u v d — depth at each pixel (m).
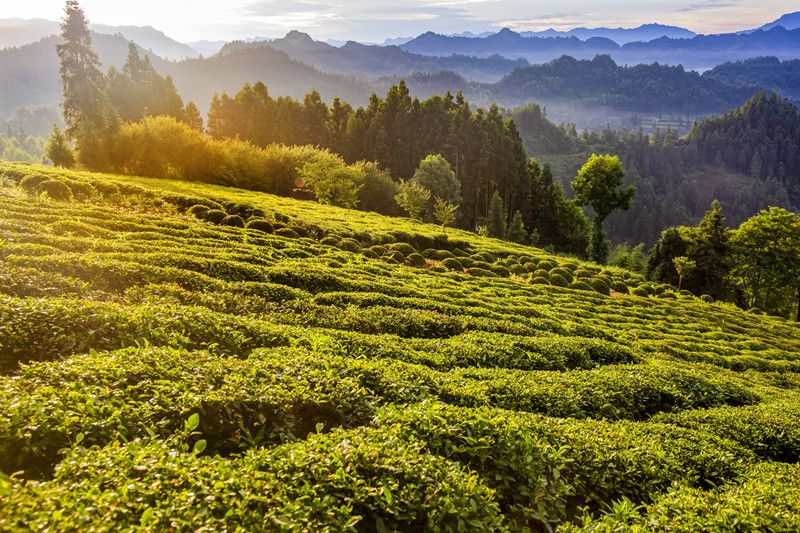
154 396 8.51
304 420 9.34
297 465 6.97
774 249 72.81
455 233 63.16
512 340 19.67
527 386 14.39
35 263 16.27
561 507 8.58
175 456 6.77
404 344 16.62
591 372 17.61
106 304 12.96
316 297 21.42
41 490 5.40
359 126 128.38
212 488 6.12
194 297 17.09
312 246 34.91
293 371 10.48
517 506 8.29
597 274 53.31
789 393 23.55
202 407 8.40
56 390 7.95
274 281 23.09
